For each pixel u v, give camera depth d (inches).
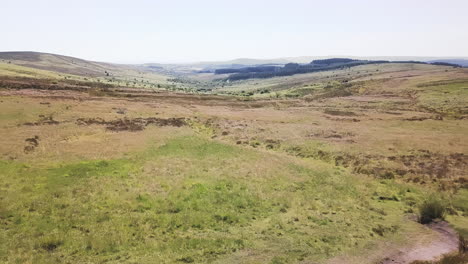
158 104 3590.1
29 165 1337.4
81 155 1542.8
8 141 1662.2
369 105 4205.2
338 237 895.7
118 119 2551.7
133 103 3457.2
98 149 1676.9
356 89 6368.1
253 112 3641.7
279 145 2133.4
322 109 3927.2
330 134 2448.3
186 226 906.1
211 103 4269.2
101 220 898.7
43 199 995.9
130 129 2241.6
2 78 3801.7
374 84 6628.9
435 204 1059.3
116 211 964.0
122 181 1221.1
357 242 870.4
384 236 917.8
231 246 805.2
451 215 1073.5
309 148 2032.5
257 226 944.9
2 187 1075.3
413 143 2133.4
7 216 874.1
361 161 1742.1
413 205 1185.4
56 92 3513.8
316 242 860.0
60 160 1441.9
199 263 719.7
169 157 1624.0
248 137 2337.6
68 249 740.0
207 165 1535.4
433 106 3873.0
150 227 880.3
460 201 1198.3
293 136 2381.9
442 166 1616.6
